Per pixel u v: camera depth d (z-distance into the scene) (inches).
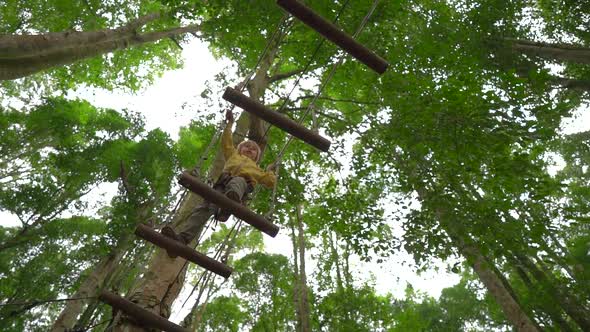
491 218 314.2
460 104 313.3
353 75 481.1
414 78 370.9
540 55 574.2
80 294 486.0
